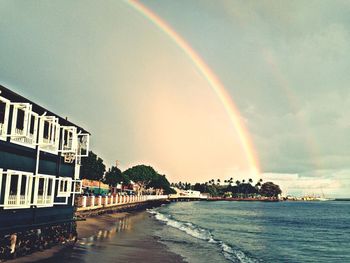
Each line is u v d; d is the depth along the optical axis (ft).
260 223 272.72
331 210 595.88
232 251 118.93
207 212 393.09
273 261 110.42
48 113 91.15
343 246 159.94
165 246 110.11
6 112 73.41
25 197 80.07
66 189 104.83
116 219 193.36
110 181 419.95
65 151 99.60
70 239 103.45
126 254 89.10
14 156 77.05
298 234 204.23
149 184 646.33
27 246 79.05
